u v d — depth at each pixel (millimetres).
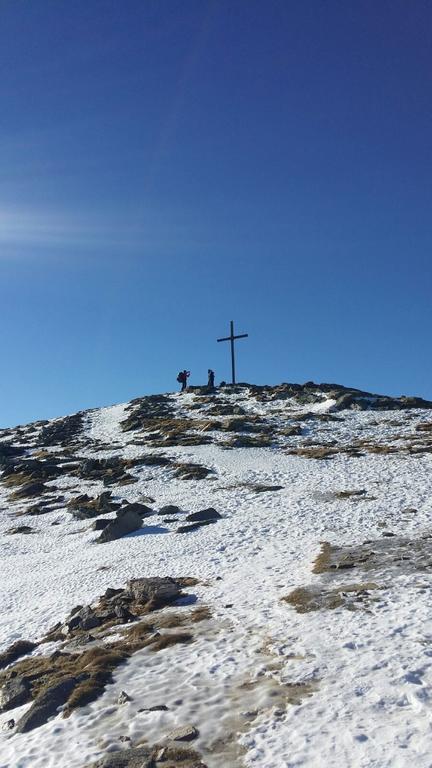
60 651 15781
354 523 24859
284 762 8812
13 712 12797
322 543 22297
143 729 10594
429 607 13844
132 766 9414
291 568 19609
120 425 66000
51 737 11039
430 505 26312
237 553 22938
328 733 9344
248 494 34156
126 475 43531
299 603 15781
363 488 31688
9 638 17906
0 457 55781
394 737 8891
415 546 20016
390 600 14836
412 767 8086
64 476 47031
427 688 10164
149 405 72625
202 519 29859
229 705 10891
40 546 31016
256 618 15289
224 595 17922
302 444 48906
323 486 33469
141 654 14297
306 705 10344
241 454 46562
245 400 70062
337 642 12750
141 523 30422
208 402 70750
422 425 51625
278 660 12406
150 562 23594
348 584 16719
